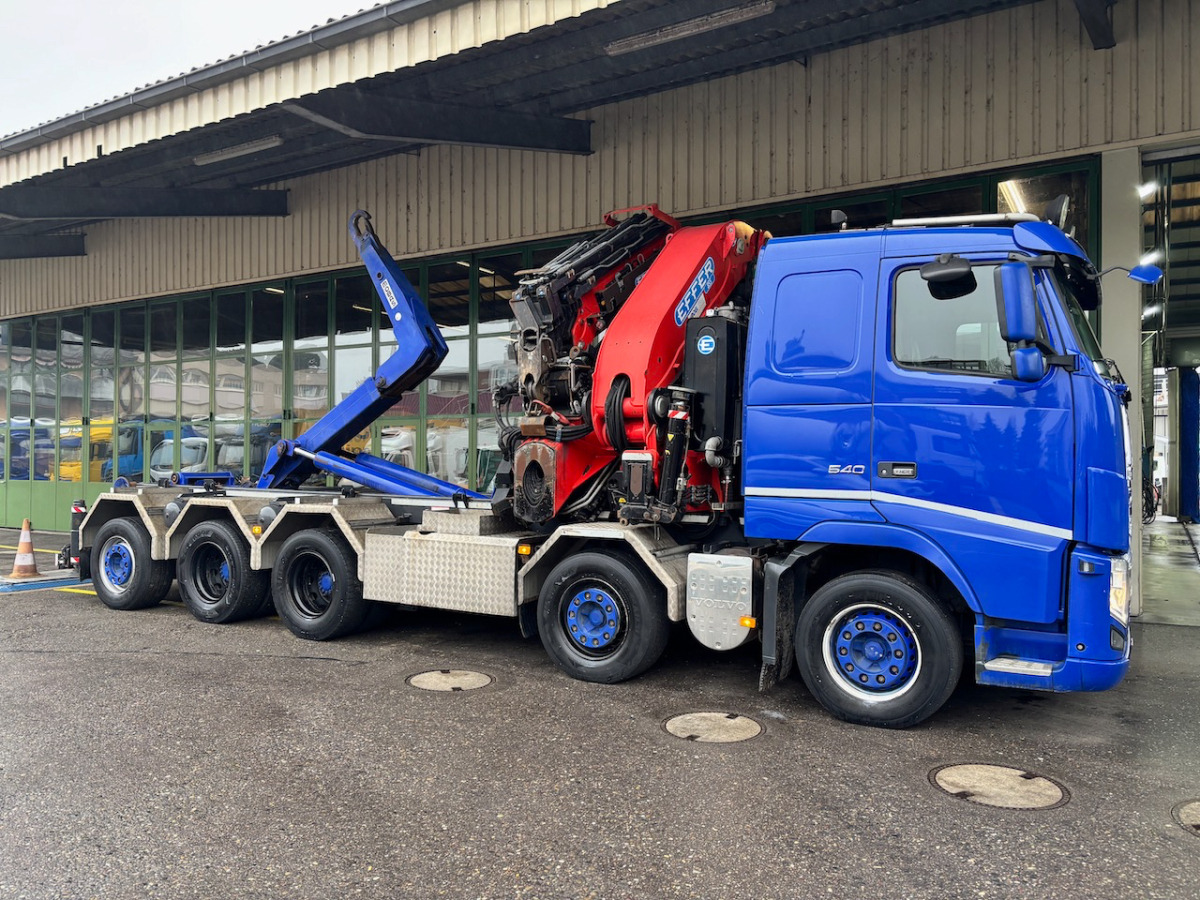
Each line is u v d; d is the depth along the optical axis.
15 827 3.61
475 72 8.70
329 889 3.11
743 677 6.00
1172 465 24.08
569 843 3.48
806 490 5.08
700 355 5.73
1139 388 7.92
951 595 5.07
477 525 6.44
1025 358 4.45
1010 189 8.52
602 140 10.70
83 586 9.98
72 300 16.48
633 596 5.67
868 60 9.02
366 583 6.76
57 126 9.74
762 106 9.62
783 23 7.99
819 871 3.25
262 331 14.17
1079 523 4.45
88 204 11.73
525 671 6.14
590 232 10.82
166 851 3.40
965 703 5.43
